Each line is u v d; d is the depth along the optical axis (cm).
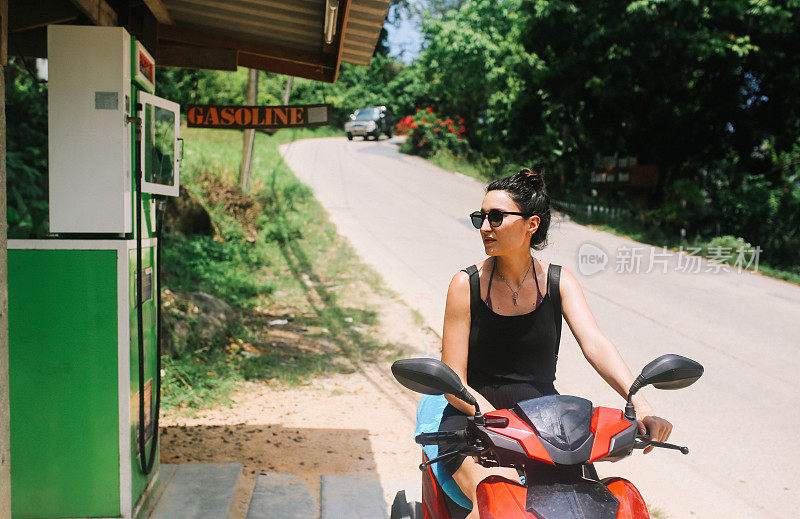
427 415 272
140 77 361
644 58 1905
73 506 344
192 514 388
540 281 267
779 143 2114
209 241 1206
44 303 337
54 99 337
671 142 2159
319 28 520
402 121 3644
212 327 816
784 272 1520
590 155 2408
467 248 1501
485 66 2502
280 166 2298
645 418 226
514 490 197
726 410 664
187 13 516
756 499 483
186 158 1545
